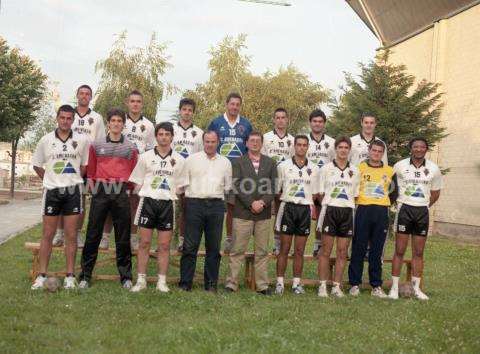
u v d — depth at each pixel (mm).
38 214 20844
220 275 8961
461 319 6270
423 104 18219
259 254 7477
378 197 7820
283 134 8359
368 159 8023
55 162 6953
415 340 5340
